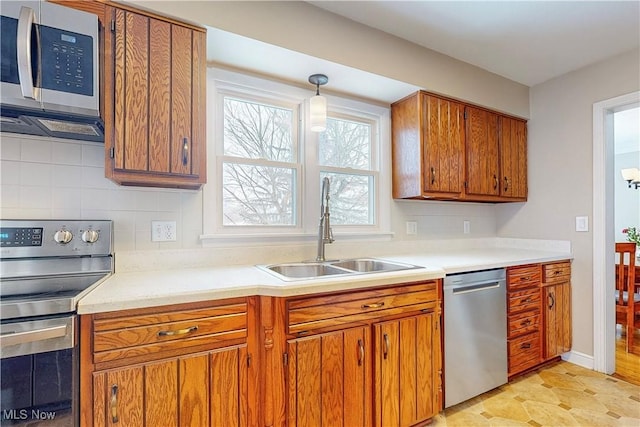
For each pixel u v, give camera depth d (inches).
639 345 113.3
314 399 55.3
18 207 56.4
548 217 107.3
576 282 100.2
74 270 58.3
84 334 42.7
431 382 67.9
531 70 100.7
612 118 97.0
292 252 82.0
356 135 96.5
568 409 74.9
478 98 98.0
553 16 73.8
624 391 82.8
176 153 57.8
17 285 51.1
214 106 74.0
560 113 104.5
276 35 65.8
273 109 84.9
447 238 109.6
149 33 55.9
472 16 73.7
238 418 51.6
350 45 74.8
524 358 87.8
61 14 47.8
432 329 68.5
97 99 50.0
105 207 63.1
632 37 82.7
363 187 97.1
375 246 94.0
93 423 42.8
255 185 81.6
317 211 87.1
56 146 59.3
